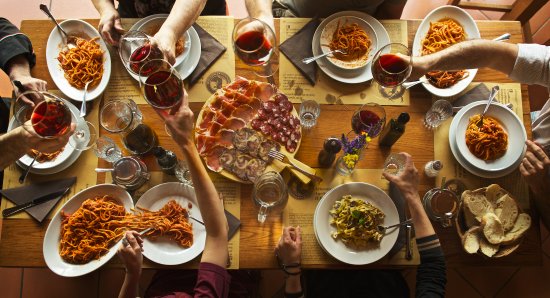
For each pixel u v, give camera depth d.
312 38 1.49
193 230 1.33
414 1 2.53
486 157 1.39
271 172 1.29
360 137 1.27
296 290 1.35
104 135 1.41
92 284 2.07
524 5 1.95
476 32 1.50
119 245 1.28
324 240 1.31
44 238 1.29
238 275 1.55
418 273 1.32
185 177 1.37
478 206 1.35
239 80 1.41
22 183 1.36
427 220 1.31
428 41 1.50
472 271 2.13
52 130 1.23
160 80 1.17
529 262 1.37
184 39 1.43
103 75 1.43
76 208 1.33
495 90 1.40
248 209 1.35
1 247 1.32
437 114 1.45
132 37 1.31
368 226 1.31
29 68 1.45
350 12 1.50
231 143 1.36
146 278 2.07
